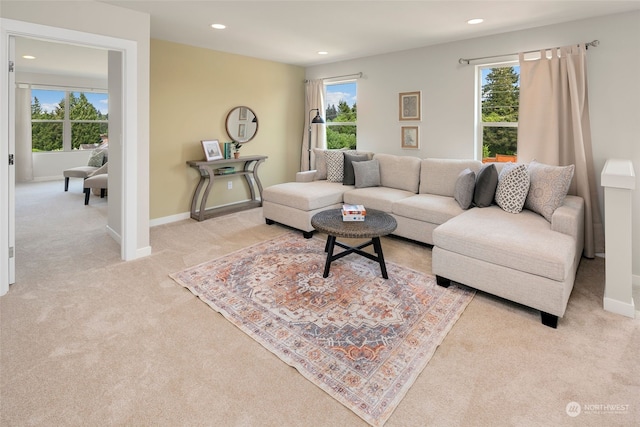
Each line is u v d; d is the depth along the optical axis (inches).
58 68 265.4
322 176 189.9
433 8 119.0
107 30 111.3
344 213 115.2
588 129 127.8
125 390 63.0
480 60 154.1
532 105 137.3
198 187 184.2
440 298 97.6
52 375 66.2
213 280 108.3
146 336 79.3
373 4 115.8
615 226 87.4
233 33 150.7
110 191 148.3
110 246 139.8
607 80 123.3
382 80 190.9
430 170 156.9
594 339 78.7
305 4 116.5
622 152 122.6
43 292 99.3
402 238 151.3
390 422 56.9
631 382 65.2
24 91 285.9
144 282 106.8
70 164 320.2
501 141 158.4
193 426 55.7
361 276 112.0
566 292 83.9
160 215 173.9
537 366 69.8
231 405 60.1
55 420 56.3
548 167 114.4
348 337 79.7
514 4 114.3
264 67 210.2
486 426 56.1
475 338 79.4
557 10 119.0
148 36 122.0
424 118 176.4
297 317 87.7
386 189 166.2
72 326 82.5
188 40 164.6
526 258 85.4
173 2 113.0
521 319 87.0
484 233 97.1
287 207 157.9
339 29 143.5
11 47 96.7
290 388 64.2
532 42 139.3
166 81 168.2
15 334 78.7
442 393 63.1
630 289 87.7
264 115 215.0
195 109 181.2
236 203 210.1
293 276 111.5
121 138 125.4
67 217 186.1
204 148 182.7
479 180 127.1
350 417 57.8
